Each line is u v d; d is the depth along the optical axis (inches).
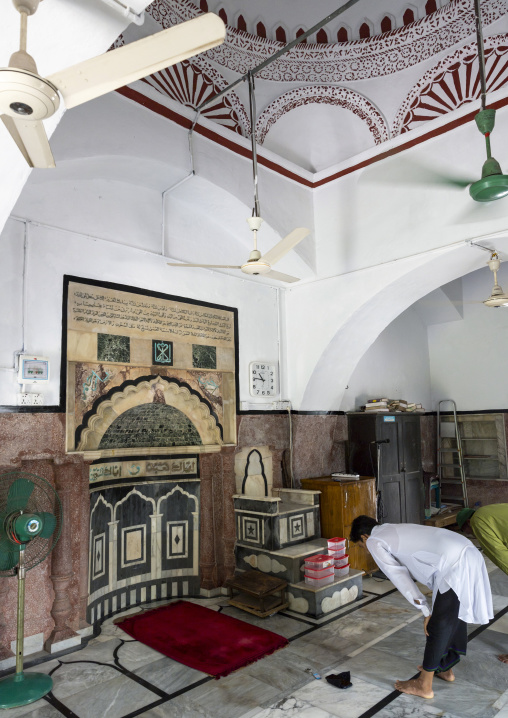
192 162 182.5
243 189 202.1
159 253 194.7
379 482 247.9
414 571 120.5
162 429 201.5
